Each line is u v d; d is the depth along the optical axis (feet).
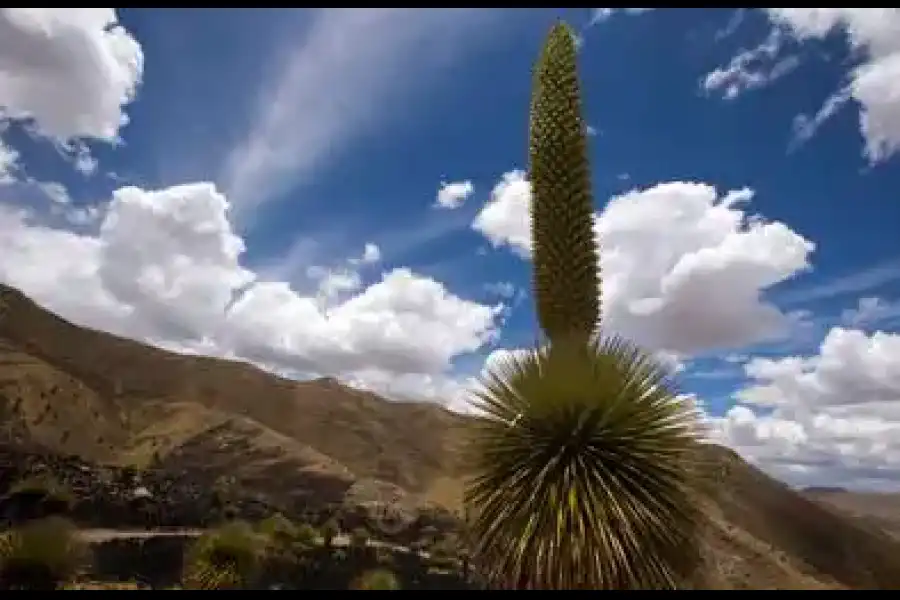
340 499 500.74
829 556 312.29
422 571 190.08
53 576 79.61
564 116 30.71
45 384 508.12
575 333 30.04
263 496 458.50
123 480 238.27
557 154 30.45
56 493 182.60
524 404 29.07
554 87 31.04
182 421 612.29
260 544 122.42
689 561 28.07
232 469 537.24
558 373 29.25
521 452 28.68
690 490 28.60
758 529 289.94
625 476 27.68
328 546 189.26
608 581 25.53
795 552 293.23
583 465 27.45
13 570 78.18
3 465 204.23
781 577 150.41
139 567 128.47
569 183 30.35
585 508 26.40
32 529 86.63
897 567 321.93
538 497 27.35
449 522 351.05
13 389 473.26
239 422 610.65
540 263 30.42
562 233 30.14
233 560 85.56
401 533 326.44
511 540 27.25
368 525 326.65
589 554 25.76
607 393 28.76
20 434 374.84
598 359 30.14
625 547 26.09
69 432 474.49
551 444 28.25
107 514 194.18
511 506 27.66
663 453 28.40
